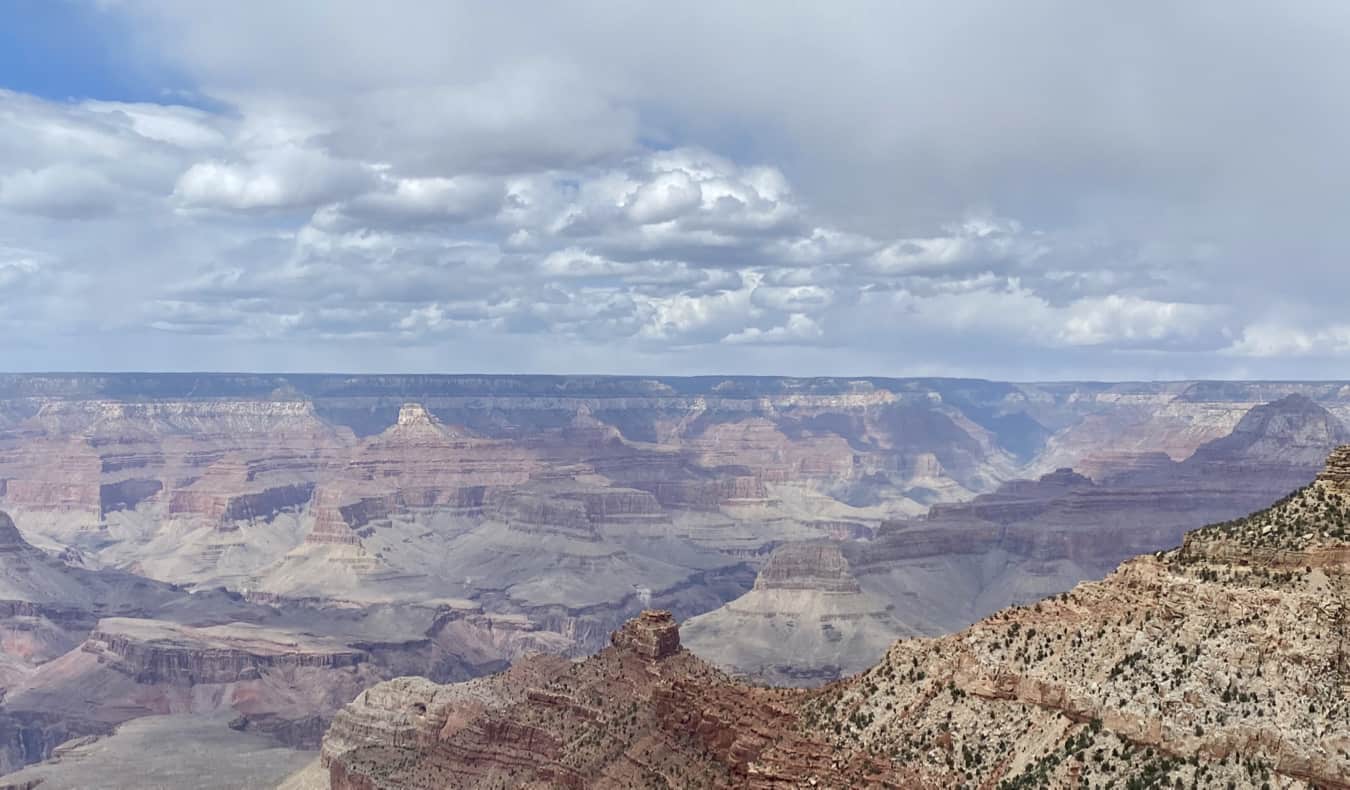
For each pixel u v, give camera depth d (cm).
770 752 14638
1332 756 10331
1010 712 12912
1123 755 11444
